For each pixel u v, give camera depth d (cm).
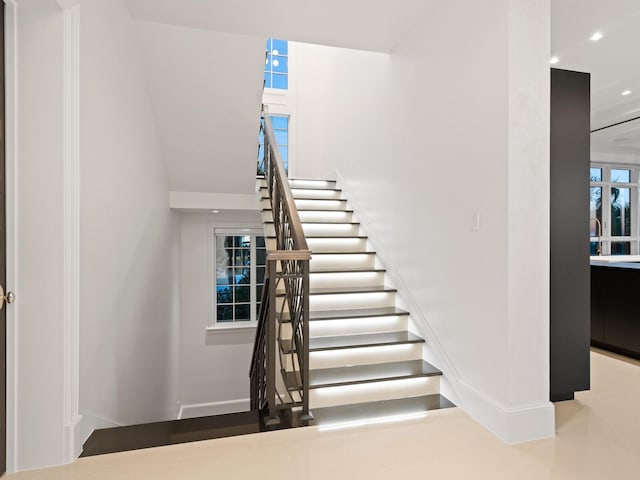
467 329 253
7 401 180
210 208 488
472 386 247
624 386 299
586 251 271
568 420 242
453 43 268
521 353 217
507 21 216
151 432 220
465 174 255
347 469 188
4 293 177
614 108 575
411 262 334
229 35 308
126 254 277
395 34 339
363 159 456
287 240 317
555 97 263
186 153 418
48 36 181
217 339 591
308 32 327
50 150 182
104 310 231
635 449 207
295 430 226
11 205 180
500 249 222
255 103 367
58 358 184
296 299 264
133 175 295
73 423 190
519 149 217
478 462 194
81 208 197
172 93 346
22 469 182
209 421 235
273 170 399
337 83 569
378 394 269
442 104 282
